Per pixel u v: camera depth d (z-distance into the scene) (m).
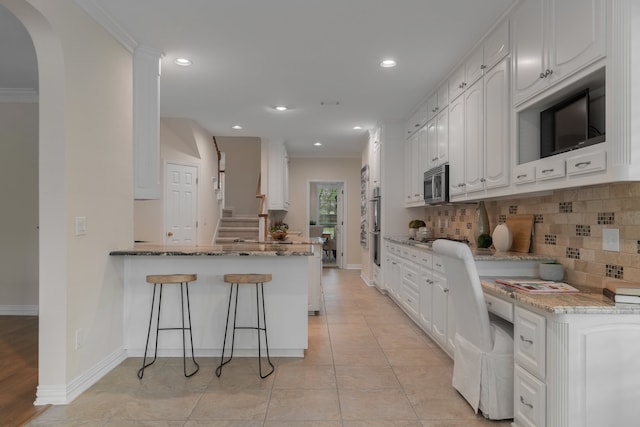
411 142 5.18
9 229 4.54
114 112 2.93
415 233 5.10
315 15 2.76
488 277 2.65
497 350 2.20
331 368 2.98
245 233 7.43
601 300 1.84
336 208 9.59
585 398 1.68
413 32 2.99
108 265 2.88
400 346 3.49
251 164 8.61
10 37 3.14
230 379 2.77
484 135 2.99
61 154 2.34
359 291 6.04
